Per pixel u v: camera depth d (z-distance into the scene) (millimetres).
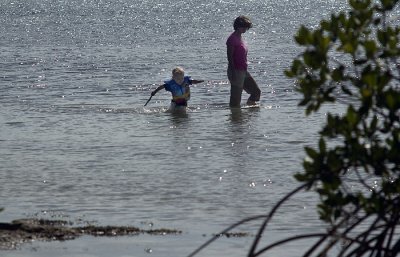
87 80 80438
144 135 49875
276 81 75688
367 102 17453
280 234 29484
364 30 18328
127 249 27797
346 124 17859
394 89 18234
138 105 62969
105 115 57938
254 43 125375
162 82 78125
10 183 38031
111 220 31594
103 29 173125
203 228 30344
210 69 90375
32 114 58656
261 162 41688
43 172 40219
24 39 145625
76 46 128250
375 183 34594
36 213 32750
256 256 18672
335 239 19578
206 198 34844
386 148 17766
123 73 86875
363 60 18047
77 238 28922
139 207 33562
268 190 36031
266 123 53500
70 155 44219
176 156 43500
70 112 59500
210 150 44969
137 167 41000
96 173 39812
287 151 44375
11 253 27219
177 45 126875
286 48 114812
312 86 17969
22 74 86250
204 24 185875
